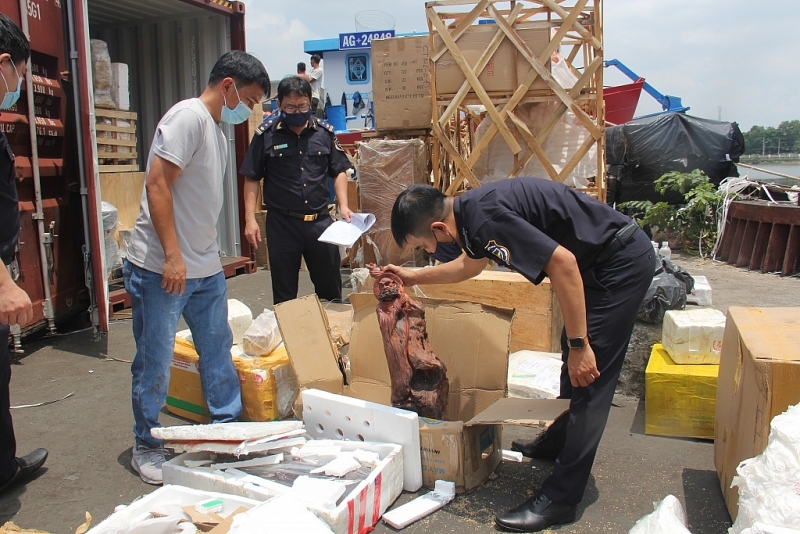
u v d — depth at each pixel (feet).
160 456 9.40
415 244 8.14
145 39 23.34
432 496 8.48
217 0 21.26
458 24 15.52
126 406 11.98
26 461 9.39
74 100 14.80
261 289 20.86
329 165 13.94
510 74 15.34
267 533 6.19
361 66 48.60
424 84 17.71
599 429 7.79
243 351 11.34
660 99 38.70
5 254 8.53
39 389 12.82
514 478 9.16
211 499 7.38
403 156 16.80
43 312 15.17
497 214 7.33
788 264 22.68
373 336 11.10
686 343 10.48
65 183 16.08
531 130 16.01
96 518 8.34
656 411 10.37
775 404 6.64
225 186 23.52
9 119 13.52
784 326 8.00
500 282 13.30
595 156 16.21
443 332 10.57
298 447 8.69
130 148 20.47
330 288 14.42
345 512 7.22
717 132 30.17
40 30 14.74
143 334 9.04
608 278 7.77
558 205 7.70
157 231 8.54
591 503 8.45
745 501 5.87
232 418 10.23
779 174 29.81
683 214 28.17
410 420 8.55
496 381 10.09
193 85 22.77
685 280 12.64
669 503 6.64
